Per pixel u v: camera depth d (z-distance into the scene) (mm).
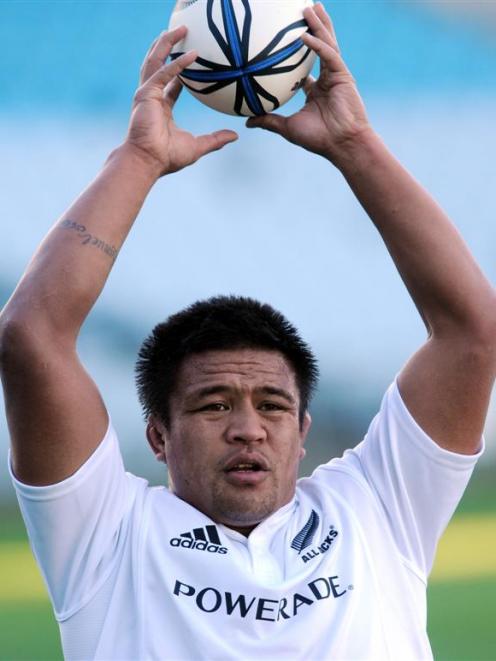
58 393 9742
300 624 9586
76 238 10047
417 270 10516
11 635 22766
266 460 10203
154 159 10570
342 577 9930
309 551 10133
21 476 9992
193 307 10898
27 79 47031
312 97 11148
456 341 10469
